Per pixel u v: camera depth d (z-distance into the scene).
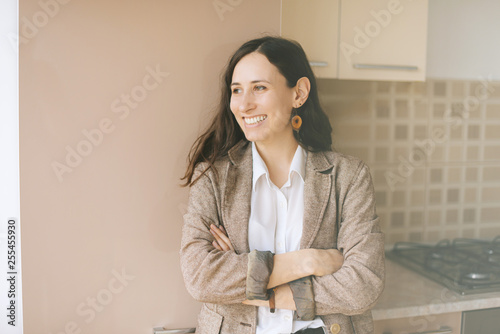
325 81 1.56
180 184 1.28
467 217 1.77
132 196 1.25
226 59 1.27
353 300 1.05
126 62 1.21
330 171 1.18
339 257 1.10
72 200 1.21
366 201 1.15
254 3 1.28
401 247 1.72
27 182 1.18
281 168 1.21
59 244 1.21
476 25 1.69
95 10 1.18
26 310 1.21
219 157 1.21
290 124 1.21
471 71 1.70
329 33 1.42
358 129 1.62
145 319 1.29
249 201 1.16
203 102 1.27
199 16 1.24
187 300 1.32
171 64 1.24
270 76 1.14
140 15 1.21
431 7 1.64
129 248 1.26
